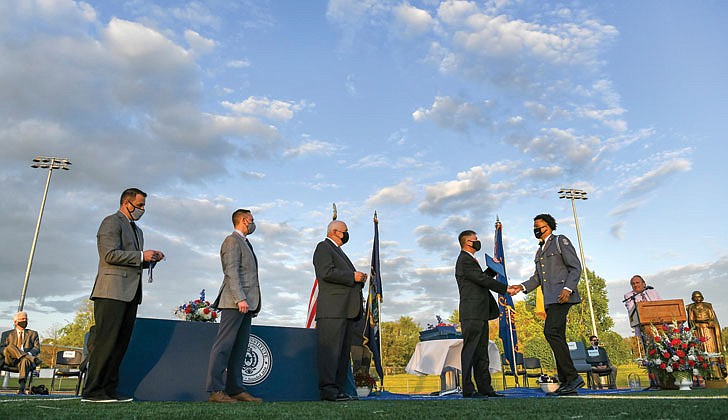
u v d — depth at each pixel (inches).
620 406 115.5
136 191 177.8
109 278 162.2
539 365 438.6
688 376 284.0
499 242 446.3
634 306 356.2
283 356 215.8
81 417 95.0
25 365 379.2
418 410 115.6
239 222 193.2
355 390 224.2
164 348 193.5
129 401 161.8
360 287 200.5
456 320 1386.6
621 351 1786.4
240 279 181.8
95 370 156.4
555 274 216.4
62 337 1229.1
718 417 86.7
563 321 212.2
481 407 123.4
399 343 2519.7
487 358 223.8
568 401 144.2
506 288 225.6
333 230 210.2
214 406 133.1
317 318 196.4
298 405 140.4
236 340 185.2
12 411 104.9
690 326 346.3
